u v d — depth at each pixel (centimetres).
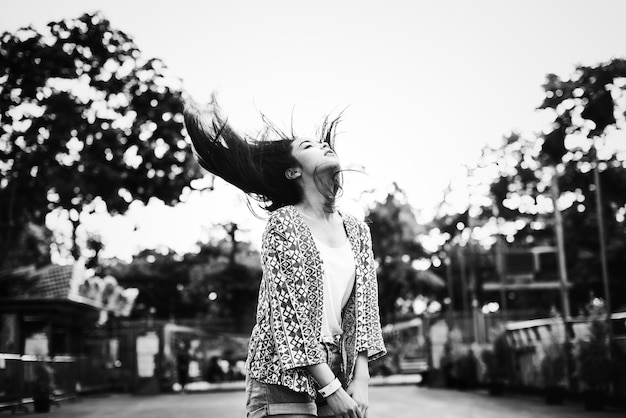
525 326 1692
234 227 3816
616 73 1057
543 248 2923
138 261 4203
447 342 2377
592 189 2356
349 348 231
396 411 1321
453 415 1212
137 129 1010
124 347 2597
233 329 3344
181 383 2552
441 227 3656
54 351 2427
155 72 1012
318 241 232
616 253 2561
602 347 1245
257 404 226
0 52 983
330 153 242
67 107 996
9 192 1038
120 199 1014
